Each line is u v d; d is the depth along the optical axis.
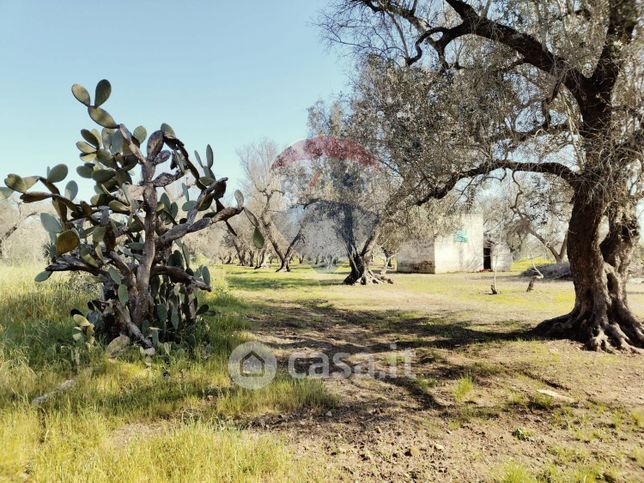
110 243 5.07
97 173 4.94
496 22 6.12
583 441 3.38
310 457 2.98
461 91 6.40
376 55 7.76
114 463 2.61
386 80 7.66
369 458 3.01
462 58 7.46
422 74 7.14
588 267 6.98
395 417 3.84
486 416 3.91
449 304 12.88
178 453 2.75
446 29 6.94
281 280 21.56
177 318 5.53
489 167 6.59
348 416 3.82
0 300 7.10
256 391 4.09
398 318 9.95
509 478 2.70
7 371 4.03
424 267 31.58
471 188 7.79
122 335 4.87
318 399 4.09
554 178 6.99
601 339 6.51
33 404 3.46
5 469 2.54
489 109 6.09
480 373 5.30
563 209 7.61
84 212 4.68
